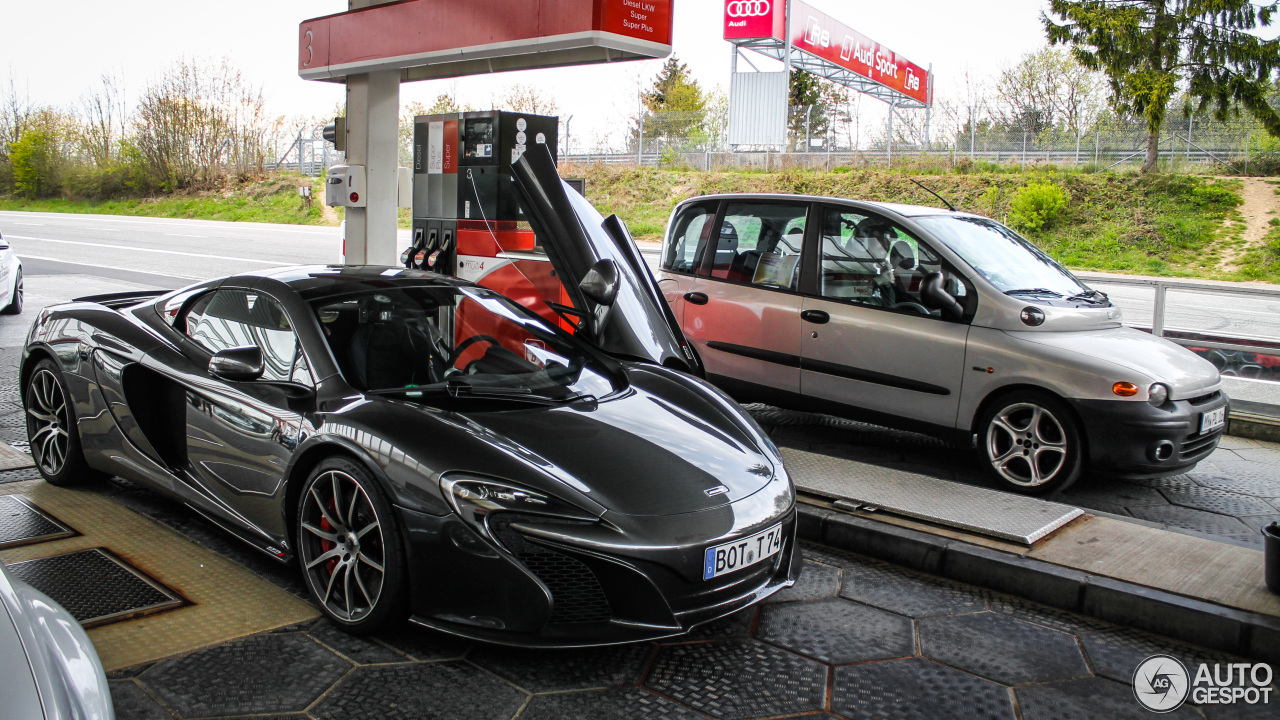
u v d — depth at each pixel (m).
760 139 28.72
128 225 28.47
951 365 4.77
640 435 2.97
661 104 46.44
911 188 25.98
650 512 2.62
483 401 3.05
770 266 5.47
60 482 4.05
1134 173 25.64
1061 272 5.32
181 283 13.24
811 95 44.94
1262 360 6.29
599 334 3.90
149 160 38.81
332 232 26.64
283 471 2.98
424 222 6.71
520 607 2.50
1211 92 26.42
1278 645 2.88
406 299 3.45
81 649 1.64
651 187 28.84
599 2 5.26
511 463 2.62
